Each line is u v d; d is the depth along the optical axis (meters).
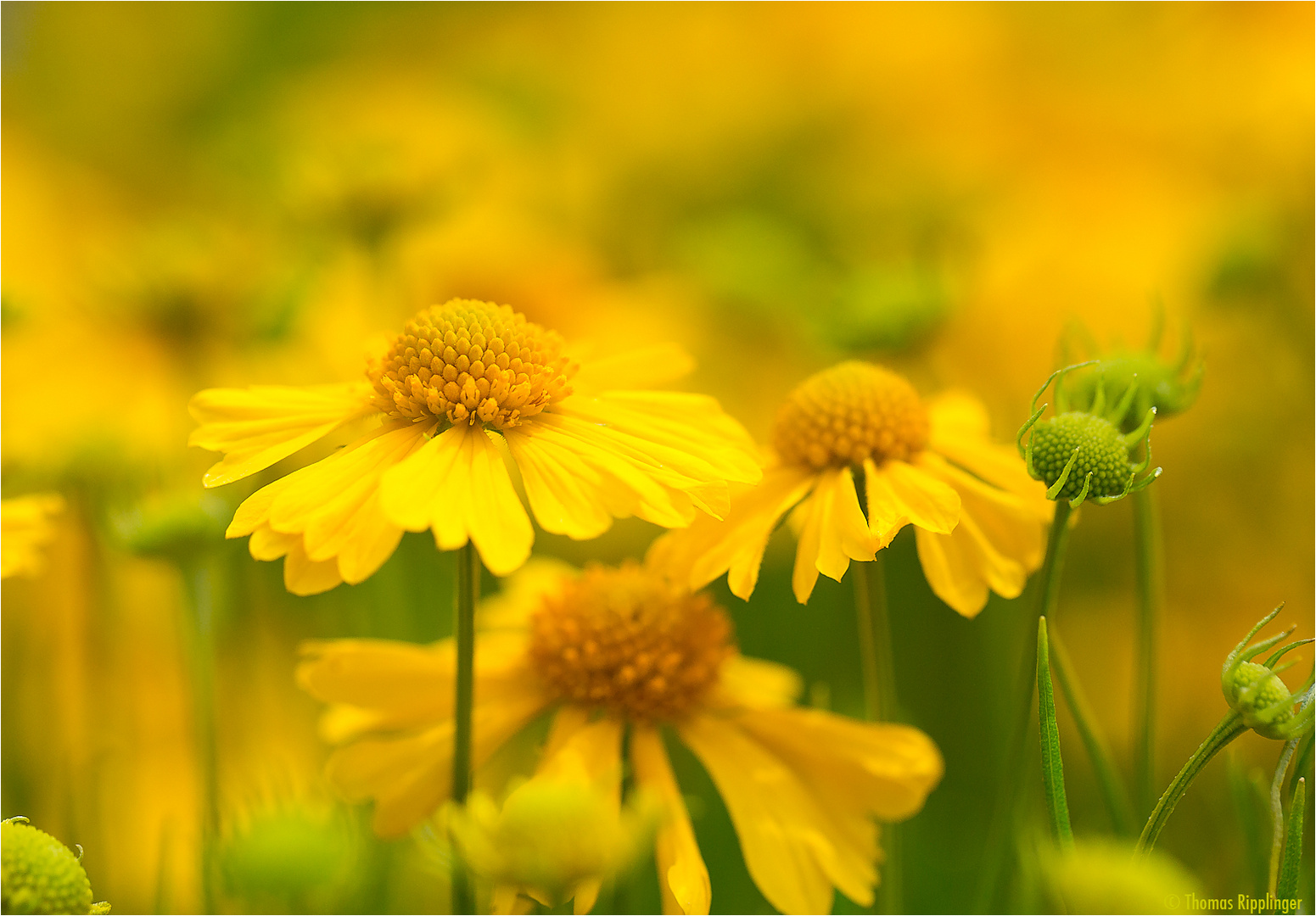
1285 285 0.43
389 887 0.35
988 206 0.51
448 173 0.42
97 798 0.35
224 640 0.38
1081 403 0.32
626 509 0.30
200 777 0.34
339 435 0.39
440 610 0.40
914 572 0.40
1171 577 0.41
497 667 0.33
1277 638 0.29
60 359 0.43
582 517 0.30
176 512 0.34
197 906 0.35
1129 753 0.38
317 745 0.38
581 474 0.31
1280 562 0.41
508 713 0.32
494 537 0.30
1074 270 0.47
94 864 0.35
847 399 0.32
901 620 0.39
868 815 0.32
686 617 0.32
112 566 0.38
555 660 0.32
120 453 0.39
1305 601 0.40
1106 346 0.43
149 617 0.39
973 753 0.38
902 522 0.31
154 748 0.37
